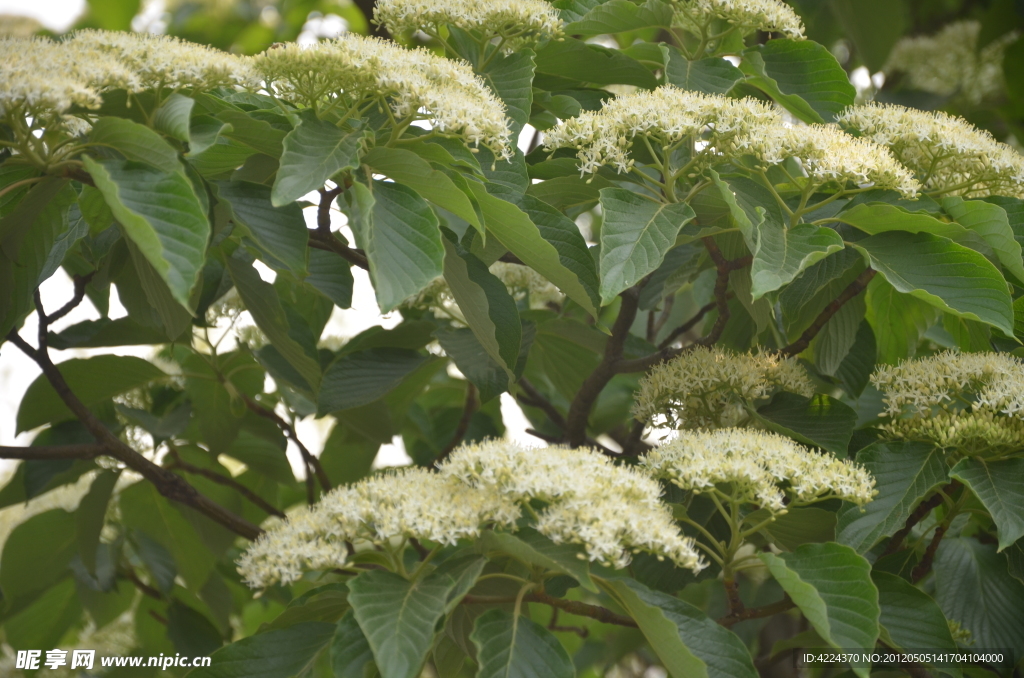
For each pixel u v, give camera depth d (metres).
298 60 3.91
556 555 3.56
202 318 6.02
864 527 4.15
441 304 6.64
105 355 6.10
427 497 3.68
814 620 3.48
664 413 5.06
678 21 5.38
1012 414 4.24
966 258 4.11
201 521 6.82
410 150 4.15
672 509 4.25
